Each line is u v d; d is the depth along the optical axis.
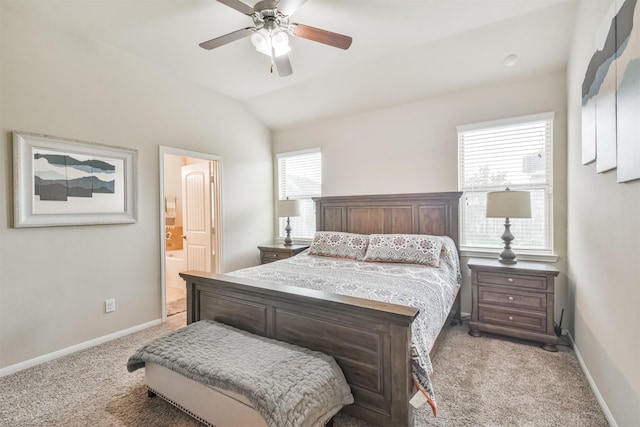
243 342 1.80
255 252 4.46
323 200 4.12
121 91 2.90
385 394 1.55
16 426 1.67
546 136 2.94
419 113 3.57
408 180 3.66
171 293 4.50
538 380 2.05
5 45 2.21
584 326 2.17
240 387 1.39
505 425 1.63
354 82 3.49
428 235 3.11
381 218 3.69
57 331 2.47
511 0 2.24
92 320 2.69
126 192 2.93
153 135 3.17
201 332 1.95
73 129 2.57
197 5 2.27
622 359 1.46
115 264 2.86
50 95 2.43
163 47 2.85
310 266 2.90
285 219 4.75
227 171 4.03
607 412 1.65
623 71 1.33
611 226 1.60
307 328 1.80
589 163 1.98
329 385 1.48
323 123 4.31
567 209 2.78
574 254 2.49
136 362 1.87
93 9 2.29
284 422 1.25
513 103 3.05
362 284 2.19
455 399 1.85
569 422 1.65
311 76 3.46
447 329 2.77
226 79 3.53
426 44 2.80
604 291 1.72
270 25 2.06
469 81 3.15
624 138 1.33
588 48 1.99
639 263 1.28
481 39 2.67
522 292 2.59
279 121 4.52
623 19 1.32
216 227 3.98
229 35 2.12
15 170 2.24
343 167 4.15
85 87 2.64
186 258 4.50
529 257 2.95
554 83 2.86
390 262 2.98
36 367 2.30
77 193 2.58
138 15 2.38
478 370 2.18
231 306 2.16
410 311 1.48
